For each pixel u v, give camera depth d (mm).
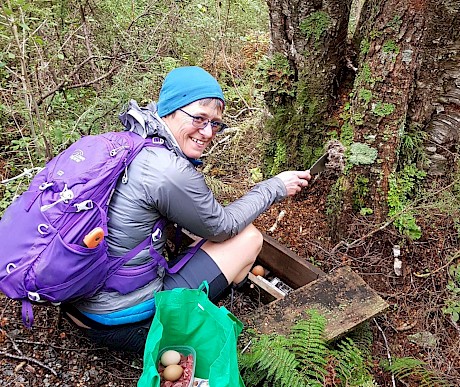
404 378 2098
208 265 2061
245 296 2490
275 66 2783
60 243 1615
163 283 2006
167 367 1783
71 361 2057
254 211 2107
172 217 1867
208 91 1837
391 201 2547
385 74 2379
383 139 2475
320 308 2146
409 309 2412
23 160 3008
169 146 1867
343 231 2662
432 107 2527
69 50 3551
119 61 3652
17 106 3145
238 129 3631
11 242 1678
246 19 5078
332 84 2727
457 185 2562
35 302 1736
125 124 1964
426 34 2307
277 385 1870
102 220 1691
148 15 4082
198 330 1855
